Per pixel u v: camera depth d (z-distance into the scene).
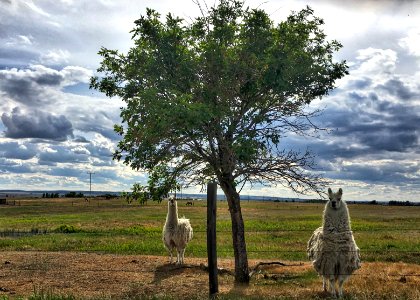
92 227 40.50
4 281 14.77
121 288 13.70
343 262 12.17
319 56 14.81
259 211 85.12
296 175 14.16
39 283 14.45
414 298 10.88
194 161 14.97
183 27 14.16
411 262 20.19
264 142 13.88
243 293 12.09
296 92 14.70
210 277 11.01
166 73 13.97
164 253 22.72
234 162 14.27
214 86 13.93
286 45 14.11
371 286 13.03
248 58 13.73
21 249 24.86
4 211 82.44
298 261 20.22
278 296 11.53
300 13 14.60
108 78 14.77
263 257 21.70
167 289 13.48
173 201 18.47
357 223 45.72
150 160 14.31
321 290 12.98
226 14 13.93
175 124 12.87
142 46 14.29
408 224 44.53
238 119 14.34
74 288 13.73
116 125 15.08
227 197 15.10
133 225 42.94
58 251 23.67
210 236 11.01
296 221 49.44
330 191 12.52
